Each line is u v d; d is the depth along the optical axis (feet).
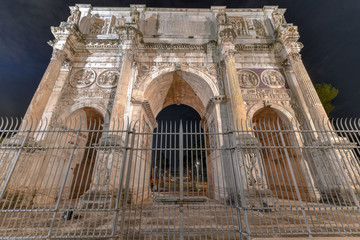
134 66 55.21
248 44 60.49
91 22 66.28
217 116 49.93
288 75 56.44
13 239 17.76
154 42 62.90
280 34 58.18
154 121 65.26
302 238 17.93
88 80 54.90
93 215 28.60
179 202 19.04
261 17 69.82
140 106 50.70
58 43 54.90
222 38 56.49
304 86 50.19
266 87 55.01
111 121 45.19
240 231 19.26
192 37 63.93
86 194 32.86
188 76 59.72
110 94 52.95
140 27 64.75
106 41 59.41
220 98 51.24
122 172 20.04
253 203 34.14
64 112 50.31
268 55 59.88
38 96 46.88
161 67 57.47
